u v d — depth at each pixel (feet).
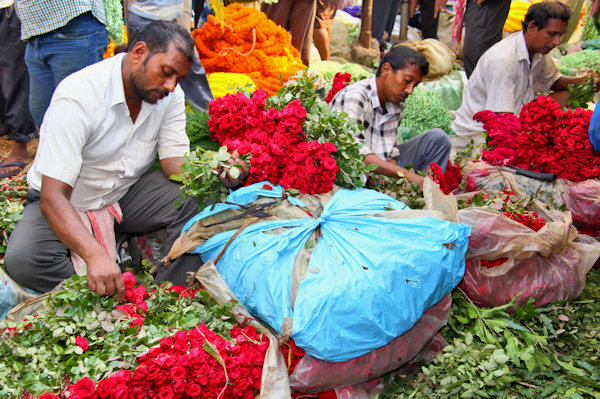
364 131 9.95
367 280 6.22
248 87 9.88
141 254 9.02
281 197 7.46
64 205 6.82
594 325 7.73
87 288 6.49
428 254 6.59
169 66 7.02
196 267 8.02
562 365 6.75
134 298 6.71
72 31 10.94
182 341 5.91
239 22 15.08
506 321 7.17
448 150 11.07
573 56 19.43
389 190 9.44
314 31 19.12
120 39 12.41
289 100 8.39
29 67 11.73
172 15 12.07
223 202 7.47
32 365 5.71
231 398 5.89
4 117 13.85
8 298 7.24
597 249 8.05
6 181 10.12
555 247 7.63
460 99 17.90
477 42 17.03
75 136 7.09
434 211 7.20
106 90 7.38
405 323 6.37
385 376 6.97
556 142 10.23
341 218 7.04
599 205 9.68
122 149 7.89
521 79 13.26
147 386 5.54
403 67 9.44
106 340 6.05
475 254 7.68
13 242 7.38
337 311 6.09
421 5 22.21
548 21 12.53
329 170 7.30
